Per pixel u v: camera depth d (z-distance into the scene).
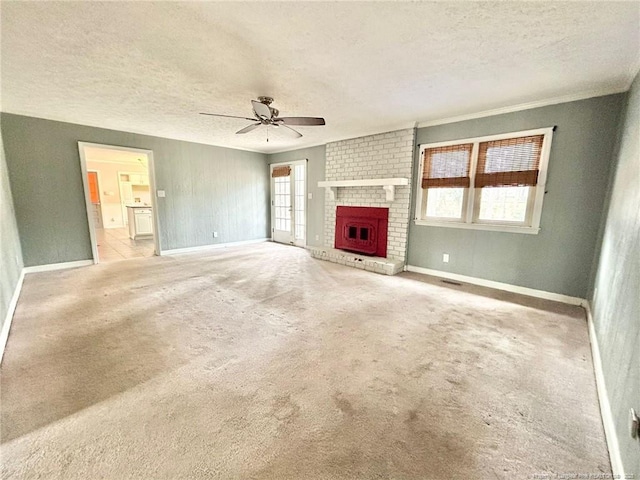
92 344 2.21
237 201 6.64
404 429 1.45
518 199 3.48
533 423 1.50
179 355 2.08
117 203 9.30
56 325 2.53
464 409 1.59
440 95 3.06
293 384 1.78
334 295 3.38
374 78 2.65
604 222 2.83
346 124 4.29
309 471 1.22
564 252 3.19
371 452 1.32
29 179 4.04
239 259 5.26
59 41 2.04
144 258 5.24
